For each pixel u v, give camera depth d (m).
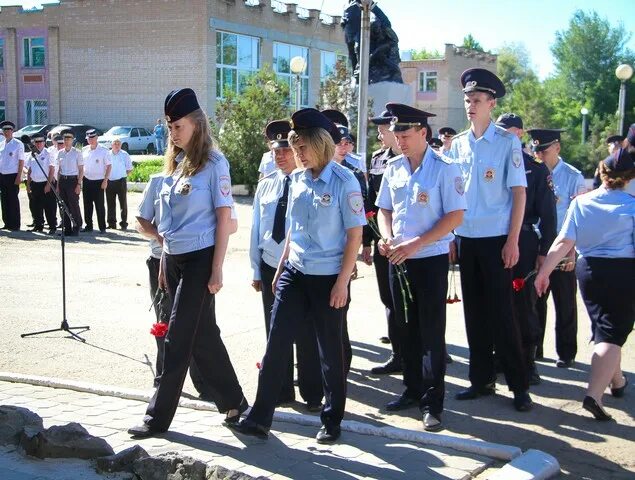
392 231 5.48
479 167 5.56
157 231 5.18
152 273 5.91
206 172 4.83
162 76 41.03
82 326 8.05
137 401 5.70
